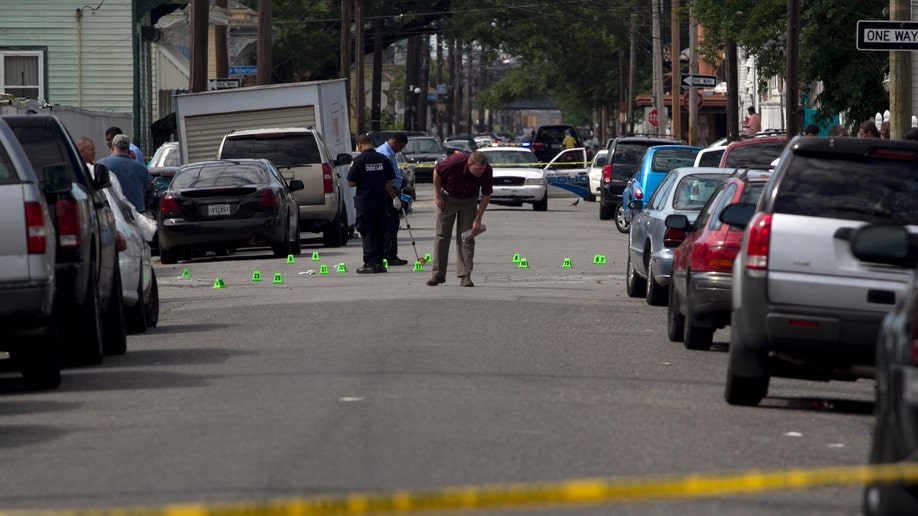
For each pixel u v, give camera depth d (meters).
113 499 22.88
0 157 32.94
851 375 31.94
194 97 95.75
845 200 31.31
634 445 27.80
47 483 24.27
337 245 93.44
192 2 106.69
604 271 72.94
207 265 78.75
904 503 18.84
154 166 102.69
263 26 130.50
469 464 25.53
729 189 43.56
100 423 30.12
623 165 121.88
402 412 30.91
